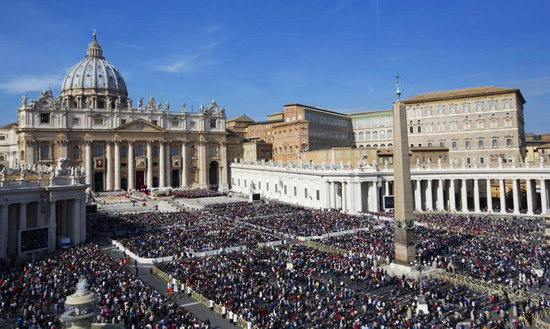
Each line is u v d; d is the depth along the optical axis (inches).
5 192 1775.3
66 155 4281.5
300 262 1649.9
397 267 1590.8
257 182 4367.6
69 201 2085.4
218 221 2632.9
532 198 2866.6
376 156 3828.7
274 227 2348.7
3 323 1042.1
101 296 1200.2
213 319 1166.3
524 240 1920.5
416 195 3189.0
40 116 4188.0
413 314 1145.4
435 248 1779.0
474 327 1041.5
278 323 1069.1
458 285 1397.6
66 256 1702.8
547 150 4052.7
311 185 3378.4
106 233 2282.2
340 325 1049.5
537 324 1093.1
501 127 3690.9
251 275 1492.4
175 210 3250.5
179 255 1811.0
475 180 3051.2
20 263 1663.4
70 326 637.3
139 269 1672.0
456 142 3909.9
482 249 1749.5
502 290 1317.7
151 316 1079.0
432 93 4239.7
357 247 1835.6
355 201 3026.6
